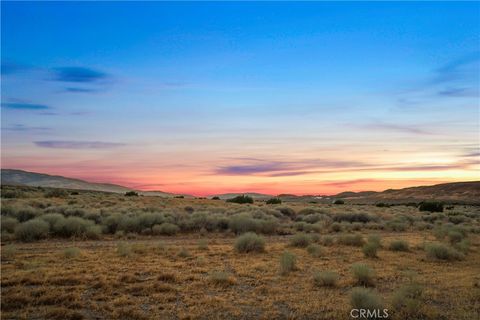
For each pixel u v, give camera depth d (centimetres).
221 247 2191
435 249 1922
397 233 3347
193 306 1069
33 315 977
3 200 4166
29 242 2252
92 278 1325
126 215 3161
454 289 1305
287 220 4169
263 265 1636
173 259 1759
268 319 984
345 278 1430
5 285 1236
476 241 2716
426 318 999
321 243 2417
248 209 4678
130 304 1087
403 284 1356
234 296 1181
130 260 1688
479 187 19000
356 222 3938
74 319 960
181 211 4378
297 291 1247
